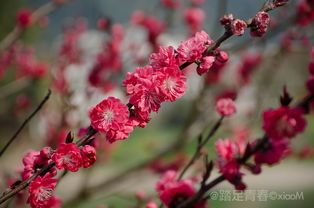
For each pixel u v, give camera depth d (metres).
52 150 1.80
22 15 5.05
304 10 3.38
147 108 1.67
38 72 6.00
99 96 5.22
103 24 5.28
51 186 1.74
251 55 5.25
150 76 1.67
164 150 4.63
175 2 5.23
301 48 4.51
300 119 1.90
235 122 4.91
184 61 1.80
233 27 1.73
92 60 5.42
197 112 4.54
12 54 5.91
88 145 1.70
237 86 5.23
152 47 5.34
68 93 4.82
